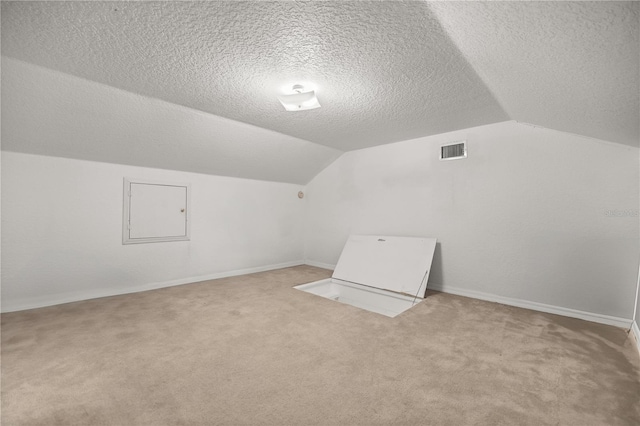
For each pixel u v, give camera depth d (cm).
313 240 491
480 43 138
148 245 334
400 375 159
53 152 268
